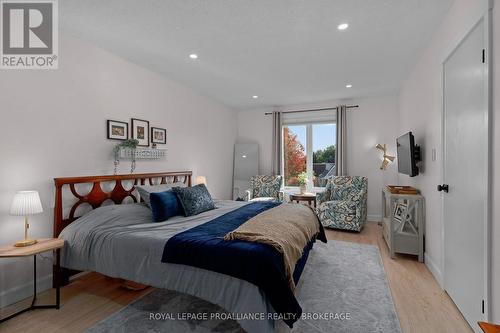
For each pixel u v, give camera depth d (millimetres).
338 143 5047
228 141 5625
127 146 3020
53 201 2357
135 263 1938
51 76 2357
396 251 3035
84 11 2137
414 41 2676
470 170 1753
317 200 4547
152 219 2592
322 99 5062
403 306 2039
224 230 2086
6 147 2062
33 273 2234
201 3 2033
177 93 4008
